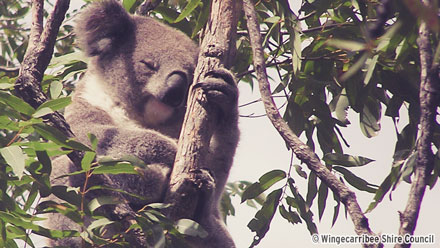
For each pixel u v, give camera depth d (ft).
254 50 22.26
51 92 24.30
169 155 28.17
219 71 25.14
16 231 21.26
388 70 27.53
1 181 21.08
